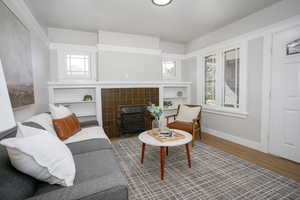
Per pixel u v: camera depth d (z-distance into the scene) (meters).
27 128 1.06
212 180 1.74
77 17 2.64
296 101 2.11
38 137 0.96
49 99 2.91
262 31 2.43
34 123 1.56
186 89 4.34
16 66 1.45
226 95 3.17
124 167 2.06
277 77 2.29
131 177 1.82
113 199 0.80
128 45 3.52
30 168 0.87
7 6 1.31
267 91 2.41
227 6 2.33
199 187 1.62
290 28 2.10
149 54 3.75
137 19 2.76
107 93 3.34
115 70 3.45
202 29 3.27
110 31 3.34
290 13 2.08
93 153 1.51
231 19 2.79
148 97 3.73
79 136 2.06
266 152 2.47
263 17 2.41
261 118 2.52
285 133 2.24
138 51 3.63
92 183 0.85
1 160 0.86
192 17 2.70
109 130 3.39
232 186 1.63
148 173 1.91
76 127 2.27
